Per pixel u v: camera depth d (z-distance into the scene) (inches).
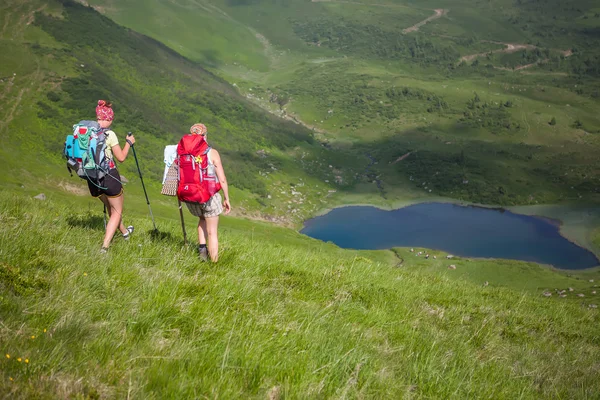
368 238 6077.8
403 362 238.5
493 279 4183.1
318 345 221.6
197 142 310.8
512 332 363.9
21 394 146.5
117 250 318.7
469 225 6673.2
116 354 180.5
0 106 5974.4
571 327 443.8
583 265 5442.9
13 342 169.6
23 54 7598.4
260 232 4033.0
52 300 209.8
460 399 211.9
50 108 6131.9
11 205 442.9
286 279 341.7
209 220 326.0
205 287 261.7
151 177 5452.8
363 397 190.5
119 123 6747.1
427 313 358.0
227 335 209.2
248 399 174.1
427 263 4461.1
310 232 6235.2
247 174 7219.5
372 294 365.1
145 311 219.9
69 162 305.7
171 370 176.7
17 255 257.0
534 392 246.4
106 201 345.1
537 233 6471.5
